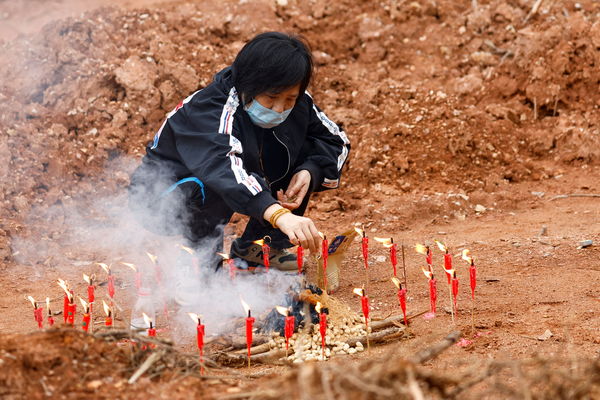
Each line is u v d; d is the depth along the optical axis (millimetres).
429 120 8648
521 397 3035
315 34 9945
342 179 8062
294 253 6293
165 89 8570
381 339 4637
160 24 9617
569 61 9188
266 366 4402
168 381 3385
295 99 4973
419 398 2689
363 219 7414
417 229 7184
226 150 4828
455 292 4750
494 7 10320
